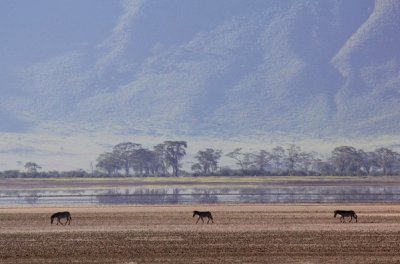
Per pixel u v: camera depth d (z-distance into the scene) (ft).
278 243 278.87
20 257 251.19
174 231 320.09
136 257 249.75
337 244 275.18
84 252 260.21
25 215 409.08
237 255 252.21
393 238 291.79
